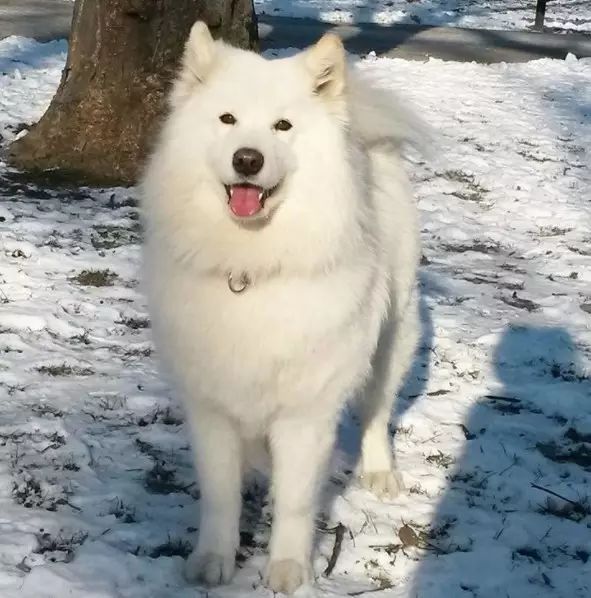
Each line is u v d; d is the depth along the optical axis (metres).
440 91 8.70
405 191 2.75
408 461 2.92
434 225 5.13
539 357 3.54
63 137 5.25
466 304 3.99
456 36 12.88
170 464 2.81
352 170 2.41
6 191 4.84
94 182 5.13
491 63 10.62
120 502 2.65
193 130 2.40
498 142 7.09
